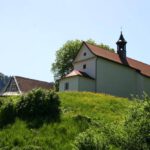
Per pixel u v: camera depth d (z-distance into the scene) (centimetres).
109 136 1919
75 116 3117
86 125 2959
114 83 6053
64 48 8775
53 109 3253
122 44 6644
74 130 2855
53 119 3094
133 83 6419
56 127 2917
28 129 2905
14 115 3175
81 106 3709
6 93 7438
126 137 1847
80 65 6138
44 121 3033
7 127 2967
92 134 2017
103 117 3338
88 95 4344
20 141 2669
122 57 6556
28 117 3159
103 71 5928
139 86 6456
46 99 3272
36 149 2514
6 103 3244
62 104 3691
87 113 3453
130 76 6378
